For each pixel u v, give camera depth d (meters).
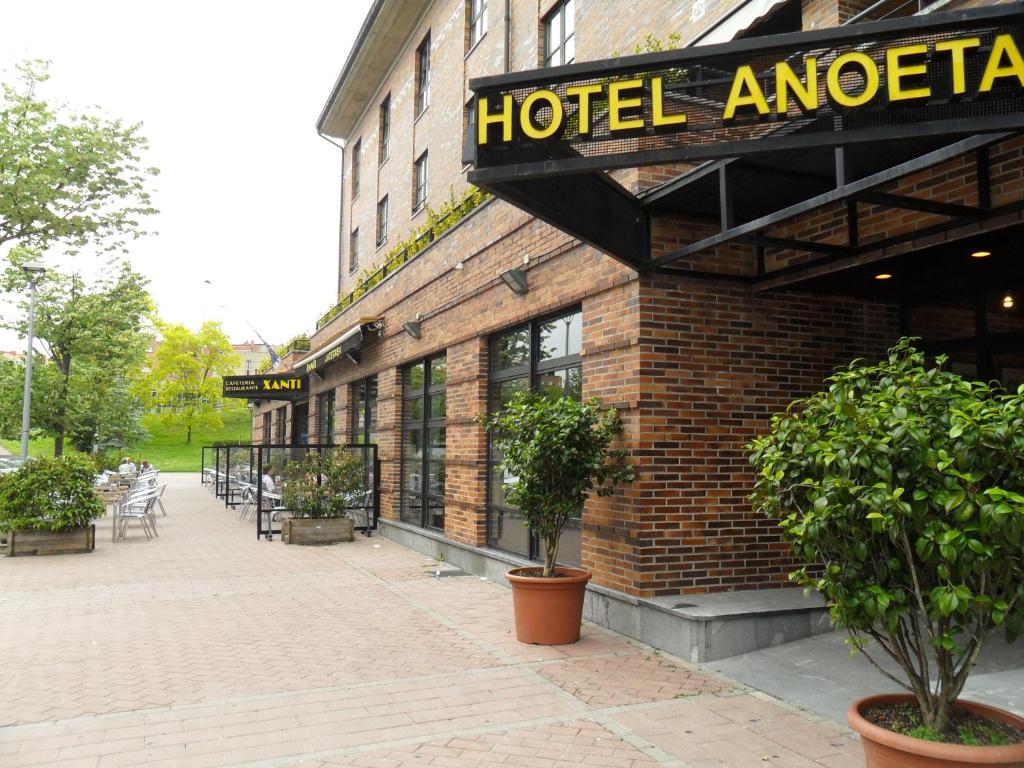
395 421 15.20
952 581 3.37
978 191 5.91
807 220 7.62
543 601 7.07
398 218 18.56
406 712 5.32
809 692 5.64
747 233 6.44
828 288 7.97
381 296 16.39
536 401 7.57
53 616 8.20
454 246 12.11
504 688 5.84
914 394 3.54
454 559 11.73
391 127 19.56
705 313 7.70
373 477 16.17
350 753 4.62
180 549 13.53
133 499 15.18
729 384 7.71
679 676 6.12
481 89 5.44
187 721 5.14
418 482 14.23
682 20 8.62
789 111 4.92
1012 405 3.24
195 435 71.69
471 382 11.39
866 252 6.67
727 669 6.25
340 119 23.33
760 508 4.12
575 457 7.09
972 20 4.45
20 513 12.64
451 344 12.20
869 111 4.67
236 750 4.66
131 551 13.23
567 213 6.61
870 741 3.36
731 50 4.96
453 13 15.55
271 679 6.05
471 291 11.38
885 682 5.68
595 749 4.69
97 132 14.55
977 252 6.61
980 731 3.42
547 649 6.92
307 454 15.41
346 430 18.81
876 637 3.62
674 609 6.71
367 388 17.64
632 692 5.75
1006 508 2.95
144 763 4.46
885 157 6.40
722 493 7.57
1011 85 4.38
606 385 7.92
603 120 5.27
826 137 4.72
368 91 21.33
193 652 6.82
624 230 7.32
